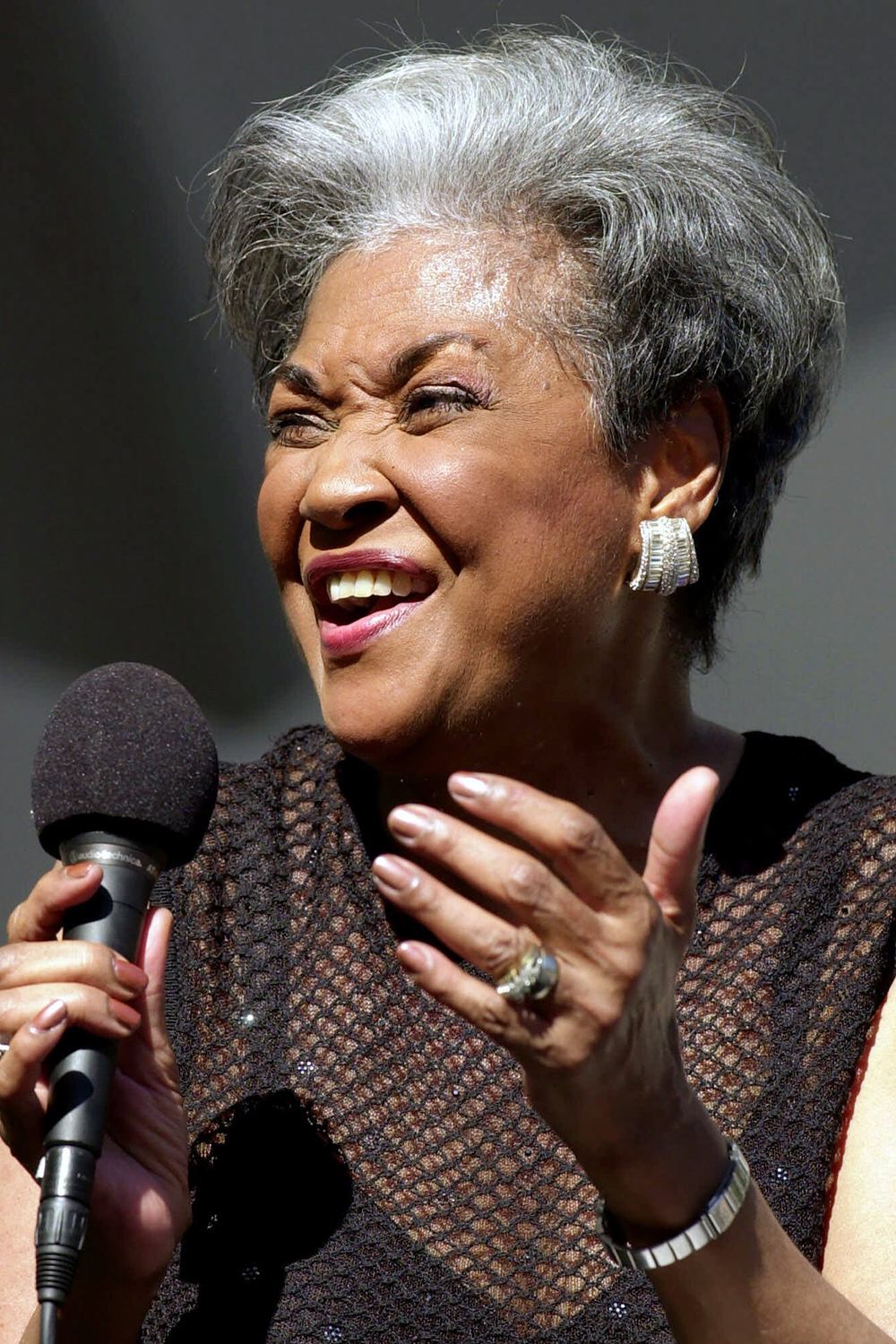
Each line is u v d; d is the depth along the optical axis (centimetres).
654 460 732
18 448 1484
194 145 1450
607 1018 511
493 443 686
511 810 505
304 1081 732
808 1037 724
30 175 1462
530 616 692
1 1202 699
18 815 1473
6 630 1479
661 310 718
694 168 737
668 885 532
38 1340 606
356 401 705
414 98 754
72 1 1423
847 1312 578
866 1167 696
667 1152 545
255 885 779
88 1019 555
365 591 704
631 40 1372
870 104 1346
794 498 1373
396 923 759
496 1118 716
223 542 1496
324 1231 702
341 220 733
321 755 820
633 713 753
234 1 1422
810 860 759
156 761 612
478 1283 687
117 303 1479
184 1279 700
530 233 714
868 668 1380
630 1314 674
